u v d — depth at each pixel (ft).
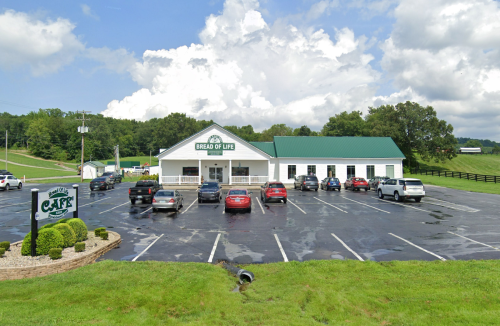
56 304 20.62
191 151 126.00
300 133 368.89
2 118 491.72
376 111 289.12
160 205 61.62
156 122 525.75
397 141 203.31
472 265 28.30
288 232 43.88
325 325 18.54
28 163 316.19
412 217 55.93
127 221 52.75
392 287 23.49
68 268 27.81
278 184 77.92
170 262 29.12
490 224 49.42
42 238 29.94
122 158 435.53
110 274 25.58
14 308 19.92
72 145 386.93
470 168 247.09
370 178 135.74
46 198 31.86
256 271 27.09
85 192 109.91
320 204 74.54
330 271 26.84
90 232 41.22
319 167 134.51
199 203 76.84
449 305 20.65
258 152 127.44
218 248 35.68
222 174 137.08
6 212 63.67
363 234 42.55
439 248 35.53
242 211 63.46
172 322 18.67
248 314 19.65
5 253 30.86
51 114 536.83
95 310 19.90
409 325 18.37
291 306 20.66
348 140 146.61
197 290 22.82
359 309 20.40
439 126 201.26
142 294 22.07
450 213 60.39
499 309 20.16
